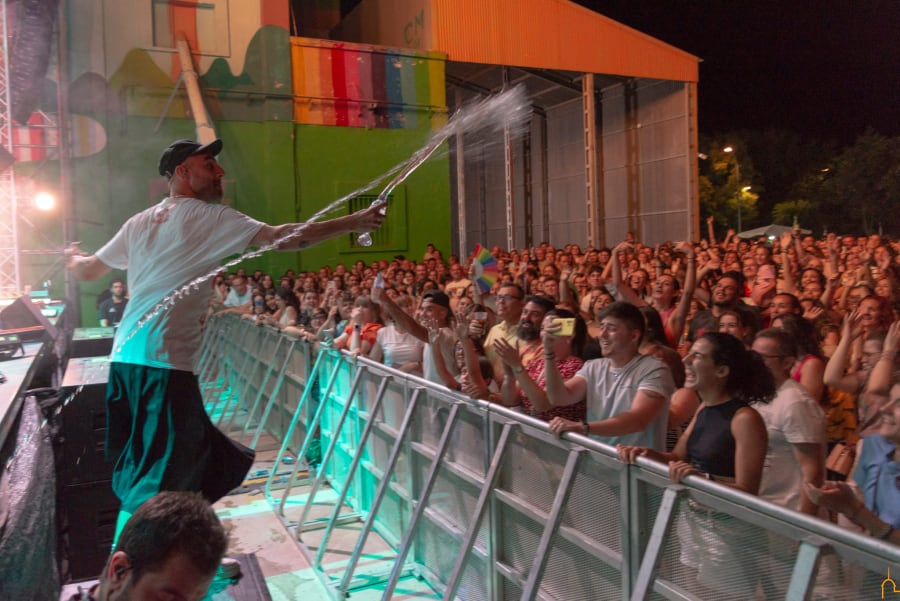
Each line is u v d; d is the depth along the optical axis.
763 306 7.08
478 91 27.06
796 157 57.12
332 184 20.94
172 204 2.82
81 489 4.42
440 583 4.25
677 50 24.56
